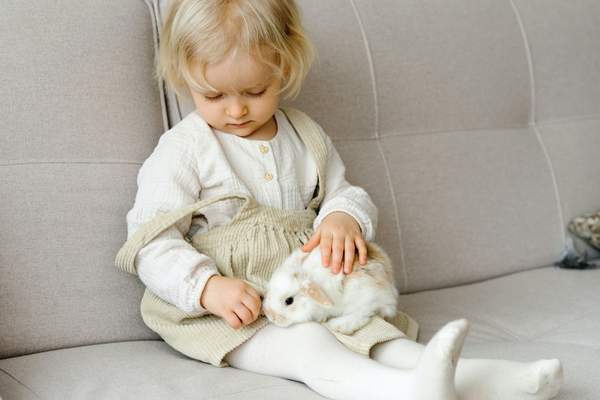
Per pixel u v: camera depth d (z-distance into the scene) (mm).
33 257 1084
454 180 1523
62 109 1146
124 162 1189
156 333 1156
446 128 1554
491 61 1623
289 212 1149
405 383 793
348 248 1046
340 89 1408
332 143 1356
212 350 985
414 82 1502
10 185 1090
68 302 1095
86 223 1132
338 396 855
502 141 1626
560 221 1663
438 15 1555
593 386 883
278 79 1128
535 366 796
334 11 1423
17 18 1135
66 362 991
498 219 1563
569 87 1760
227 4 1066
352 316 980
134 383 896
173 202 1076
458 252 1491
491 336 1156
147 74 1240
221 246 1087
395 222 1428
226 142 1165
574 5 1791
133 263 1058
